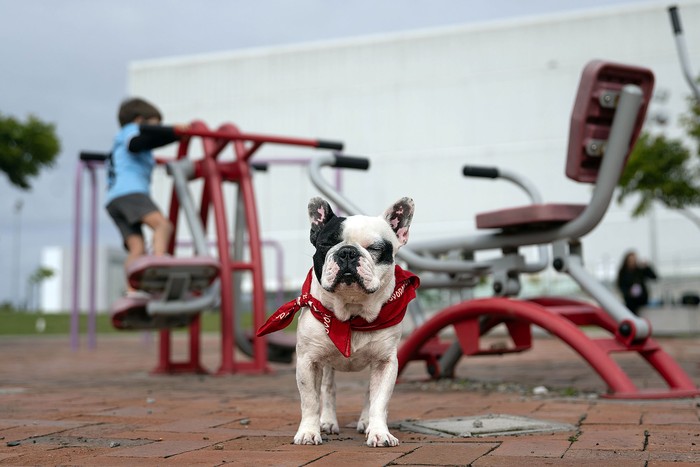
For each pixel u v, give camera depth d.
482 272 4.56
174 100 39.09
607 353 3.90
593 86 3.92
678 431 2.75
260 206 35.28
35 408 3.60
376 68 36.16
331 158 4.90
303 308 2.65
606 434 2.69
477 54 34.91
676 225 31.03
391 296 2.59
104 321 24.48
